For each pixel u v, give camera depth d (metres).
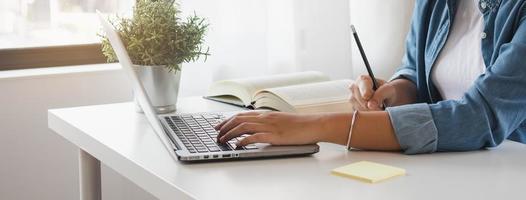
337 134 1.36
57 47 2.53
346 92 1.73
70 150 2.44
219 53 2.42
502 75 1.37
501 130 1.38
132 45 1.67
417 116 1.36
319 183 1.16
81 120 1.67
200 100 1.90
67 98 2.40
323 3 2.59
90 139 1.51
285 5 2.55
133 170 1.31
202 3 2.37
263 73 2.50
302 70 2.60
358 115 1.37
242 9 2.43
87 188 1.78
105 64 2.58
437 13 1.69
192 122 1.55
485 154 1.35
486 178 1.19
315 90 1.71
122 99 2.48
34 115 2.37
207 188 1.14
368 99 1.64
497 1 1.50
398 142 1.35
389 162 1.30
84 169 1.77
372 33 2.87
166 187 1.18
